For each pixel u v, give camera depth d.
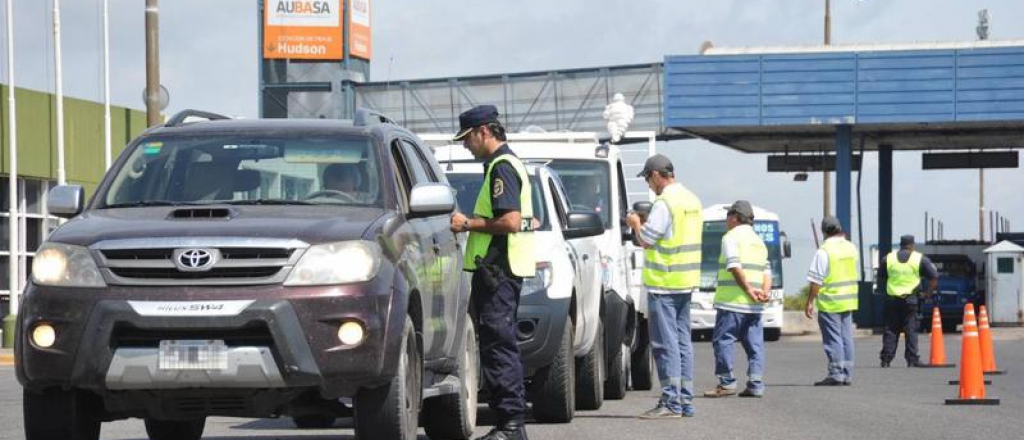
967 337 32.44
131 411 18.67
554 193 29.19
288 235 18.25
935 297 92.69
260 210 19.47
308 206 19.88
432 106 127.06
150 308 17.81
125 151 21.20
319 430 26.02
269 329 17.78
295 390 18.28
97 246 18.22
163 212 19.53
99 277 18.09
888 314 50.81
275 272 18.05
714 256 83.69
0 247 63.19
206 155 20.89
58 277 18.20
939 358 51.31
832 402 32.59
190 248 18.03
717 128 88.44
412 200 20.11
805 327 92.94
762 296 34.34
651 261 27.62
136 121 75.06
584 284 28.19
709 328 83.94
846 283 40.06
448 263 21.91
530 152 34.38
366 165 20.69
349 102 131.00
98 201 20.42
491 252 20.78
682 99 86.12
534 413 26.66
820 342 79.31
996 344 70.81
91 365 17.89
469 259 20.92
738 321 34.34
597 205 33.59
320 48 136.62
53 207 20.17
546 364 26.08
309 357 17.89
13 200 60.59
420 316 19.80
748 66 85.44
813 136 93.44
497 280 20.75
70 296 18.03
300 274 18.08
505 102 124.25
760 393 34.47
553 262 26.11
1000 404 31.86
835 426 26.30
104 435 24.33
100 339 17.86
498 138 21.03
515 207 20.64
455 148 31.66
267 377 17.80
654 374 39.59
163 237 18.17
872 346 71.12
